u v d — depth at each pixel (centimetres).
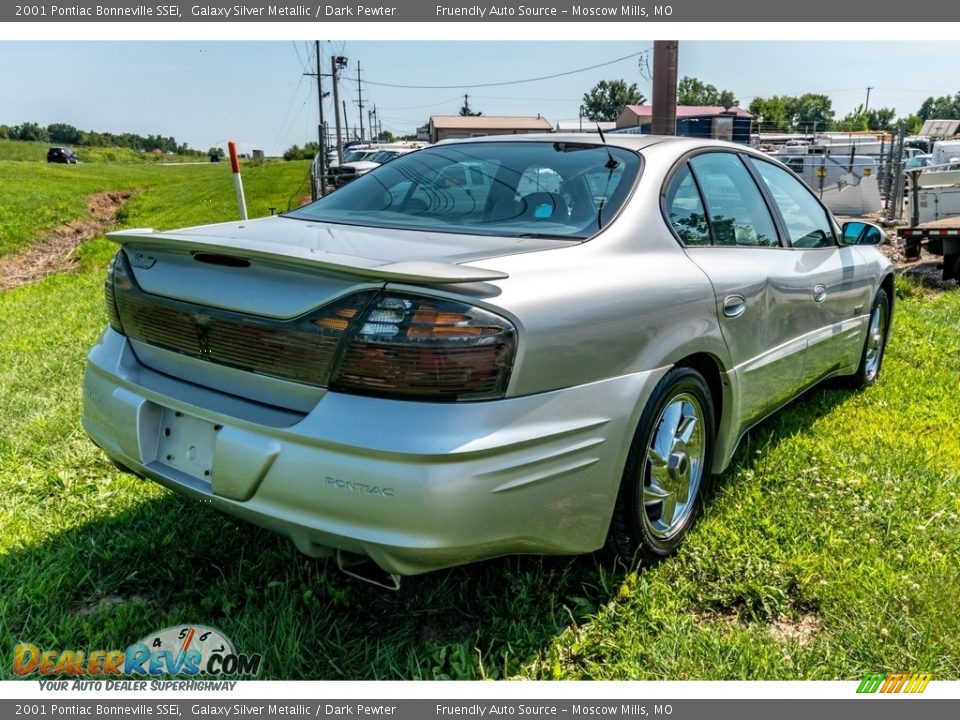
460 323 208
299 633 242
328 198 337
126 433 259
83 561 281
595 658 243
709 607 266
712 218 325
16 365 543
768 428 414
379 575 227
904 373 533
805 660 238
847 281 427
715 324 295
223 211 2325
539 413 222
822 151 2269
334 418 211
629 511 264
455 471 204
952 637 245
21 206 2702
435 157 340
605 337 241
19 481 349
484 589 269
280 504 218
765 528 308
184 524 306
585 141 327
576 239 265
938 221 1148
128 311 271
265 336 226
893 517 314
